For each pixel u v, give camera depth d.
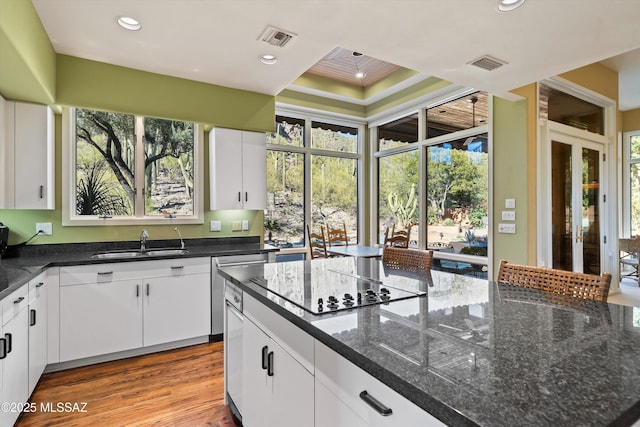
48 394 2.23
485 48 2.42
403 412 0.73
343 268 2.05
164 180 3.44
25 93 2.48
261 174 3.64
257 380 1.57
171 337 2.91
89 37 2.46
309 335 1.12
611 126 4.58
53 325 2.47
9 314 1.77
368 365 0.80
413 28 2.18
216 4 2.03
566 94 4.12
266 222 4.95
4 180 2.54
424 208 4.89
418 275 1.83
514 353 0.83
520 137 3.55
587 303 1.29
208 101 3.31
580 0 1.87
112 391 2.27
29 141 2.64
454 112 4.46
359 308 1.22
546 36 2.26
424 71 2.81
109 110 2.90
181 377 2.47
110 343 2.67
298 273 1.88
